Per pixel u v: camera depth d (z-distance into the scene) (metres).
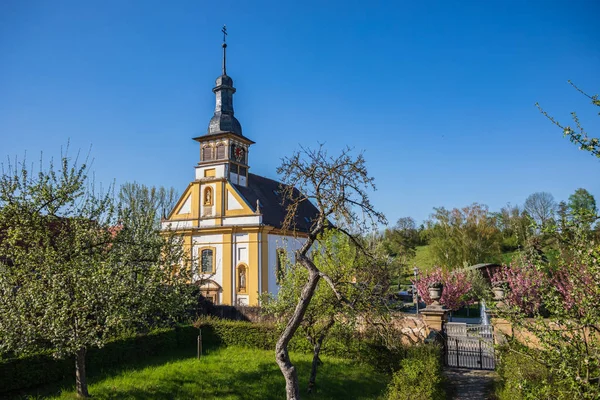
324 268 16.09
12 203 12.20
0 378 12.69
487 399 13.43
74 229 12.95
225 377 15.39
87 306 11.90
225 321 23.08
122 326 12.64
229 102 38.75
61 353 11.64
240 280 34.59
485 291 12.10
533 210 73.06
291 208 11.24
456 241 50.53
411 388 11.84
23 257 12.16
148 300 13.86
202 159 38.09
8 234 12.17
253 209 35.00
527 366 10.75
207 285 35.09
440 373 13.98
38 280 11.84
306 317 16.16
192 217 36.91
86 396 12.55
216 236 35.50
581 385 6.43
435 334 18.09
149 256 15.36
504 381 12.91
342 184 10.59
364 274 14.81
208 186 36.78
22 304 11.40
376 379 16.98
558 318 6.73
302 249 10.82
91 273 12.25
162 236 17.94
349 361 18.84
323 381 16.00
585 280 6.62
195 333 22.27
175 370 15.79
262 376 15.80
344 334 18.56
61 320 11.40
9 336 11.09
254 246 34.19
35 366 13.63
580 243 6.39
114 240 13.87
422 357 14.44
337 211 10.87
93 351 15.68
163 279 15.70
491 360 18.50
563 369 6.38
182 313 16.88
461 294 34.44
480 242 50.81
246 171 39.56
